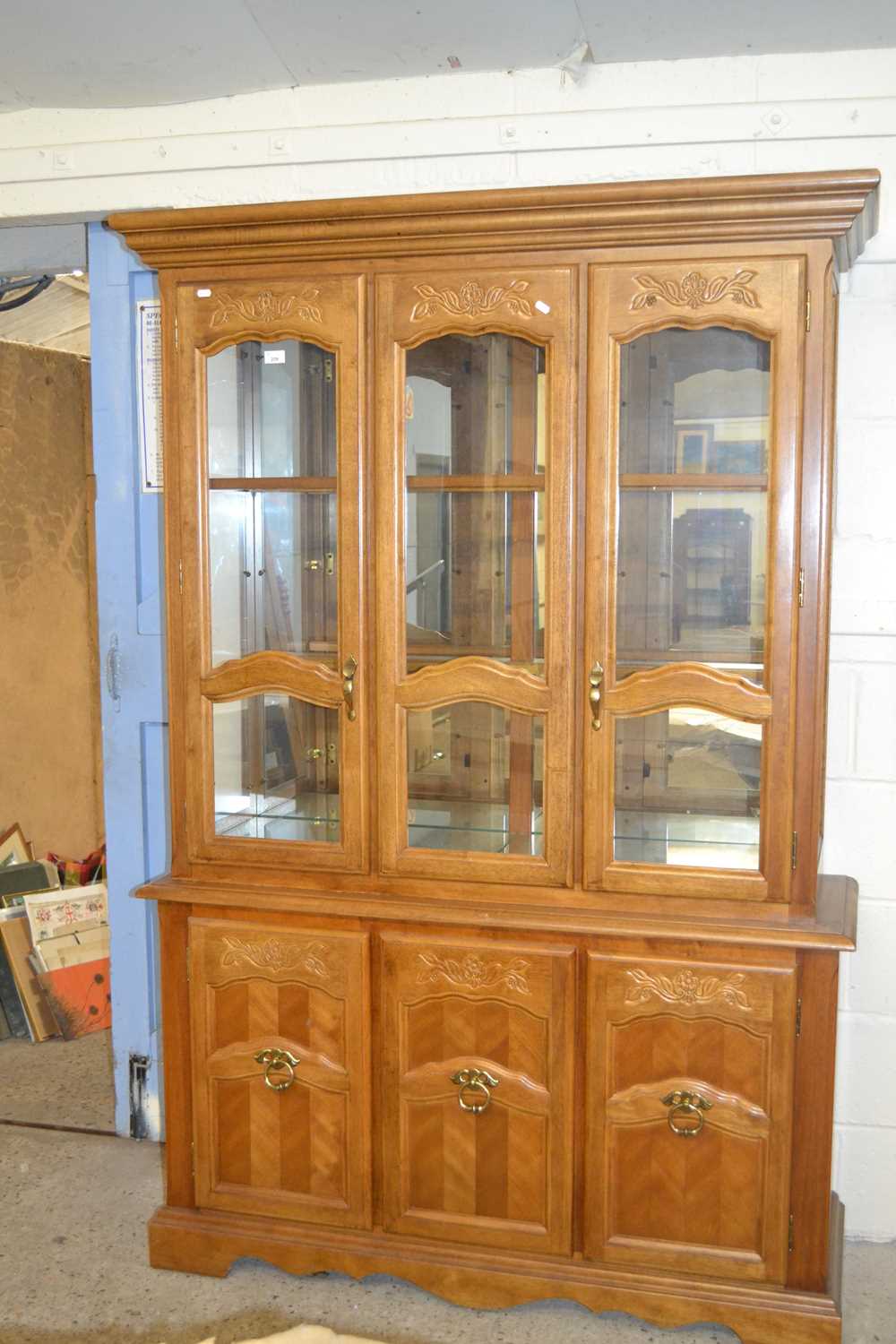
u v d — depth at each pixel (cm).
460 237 198
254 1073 222
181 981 226
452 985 211
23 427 420
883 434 230
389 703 211
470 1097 212
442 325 202
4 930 348
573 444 199
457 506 206
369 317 206
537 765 207
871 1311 217
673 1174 206
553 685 203
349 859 215
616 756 204
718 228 190
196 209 205
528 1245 213
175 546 218
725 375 195
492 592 207
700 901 202
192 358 214
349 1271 220
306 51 232
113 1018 282
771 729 196
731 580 198
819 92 223
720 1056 202
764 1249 204
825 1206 202
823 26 214
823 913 205
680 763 202
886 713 235
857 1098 241
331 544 212
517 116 236
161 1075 280
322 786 217
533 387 201
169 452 217
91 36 230
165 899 222
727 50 224
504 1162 213
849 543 234
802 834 197
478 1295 214
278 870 220
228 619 219
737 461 196
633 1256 209
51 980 344
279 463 214
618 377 197
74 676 450
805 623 194
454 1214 216
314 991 218
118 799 279
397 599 209
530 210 193
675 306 193
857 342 229
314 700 214
